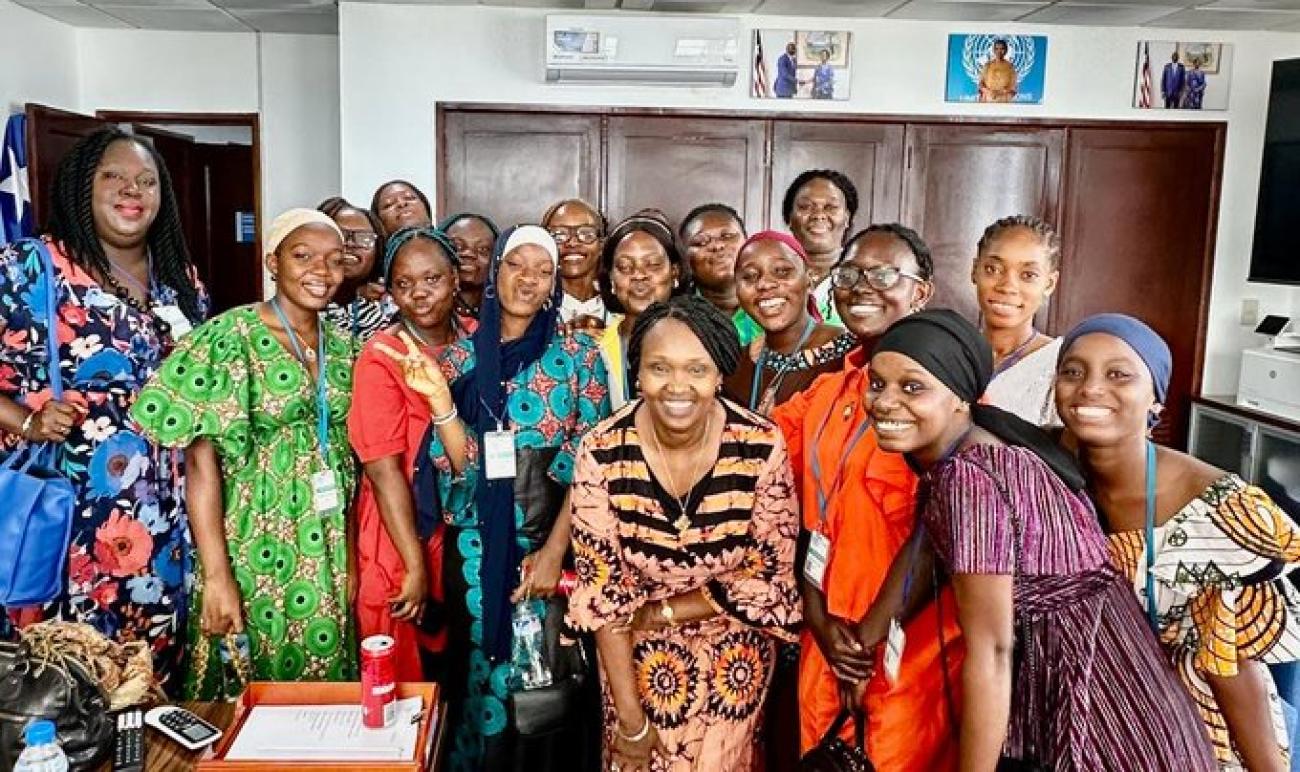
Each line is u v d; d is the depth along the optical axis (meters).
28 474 2.15
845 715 1.80
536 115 5.01
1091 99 5.16
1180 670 1.50
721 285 2.62
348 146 4.96
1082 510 1.40
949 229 5.21
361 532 2.28
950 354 1.45
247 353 2.11
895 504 1.72
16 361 2.19
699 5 4.75
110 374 2.26
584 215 2.88
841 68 5.04
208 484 2.10
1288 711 1.92
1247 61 5.17
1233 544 1.39
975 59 5.07
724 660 1.82
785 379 2.17
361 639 2.29
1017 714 1.46
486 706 2.19
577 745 2.23
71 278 2.23
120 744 1.60
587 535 1.75
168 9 5.15
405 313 2.32
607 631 1.76
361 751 1.58
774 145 5.08
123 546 2.31
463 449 2.16
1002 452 1.40
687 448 1.73
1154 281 5.33
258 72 5.89
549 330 2.22
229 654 2.21
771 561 1.78
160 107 5.85
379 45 4.91
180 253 2.52
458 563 2.20
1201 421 5.21
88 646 1.74
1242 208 5.31
